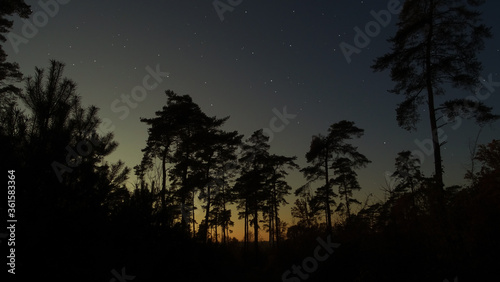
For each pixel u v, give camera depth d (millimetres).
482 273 7141
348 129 27500
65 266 4887
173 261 9102
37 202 4949
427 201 9203
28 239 4598
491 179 8266
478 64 14836
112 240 6824
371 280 9500
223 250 26906
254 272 21922
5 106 5688
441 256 8031
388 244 9984
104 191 6406
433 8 16062
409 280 8453
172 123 25641
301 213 24406
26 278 4453
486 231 7715
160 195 10383
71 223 5211
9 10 13922
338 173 30578
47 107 6086
